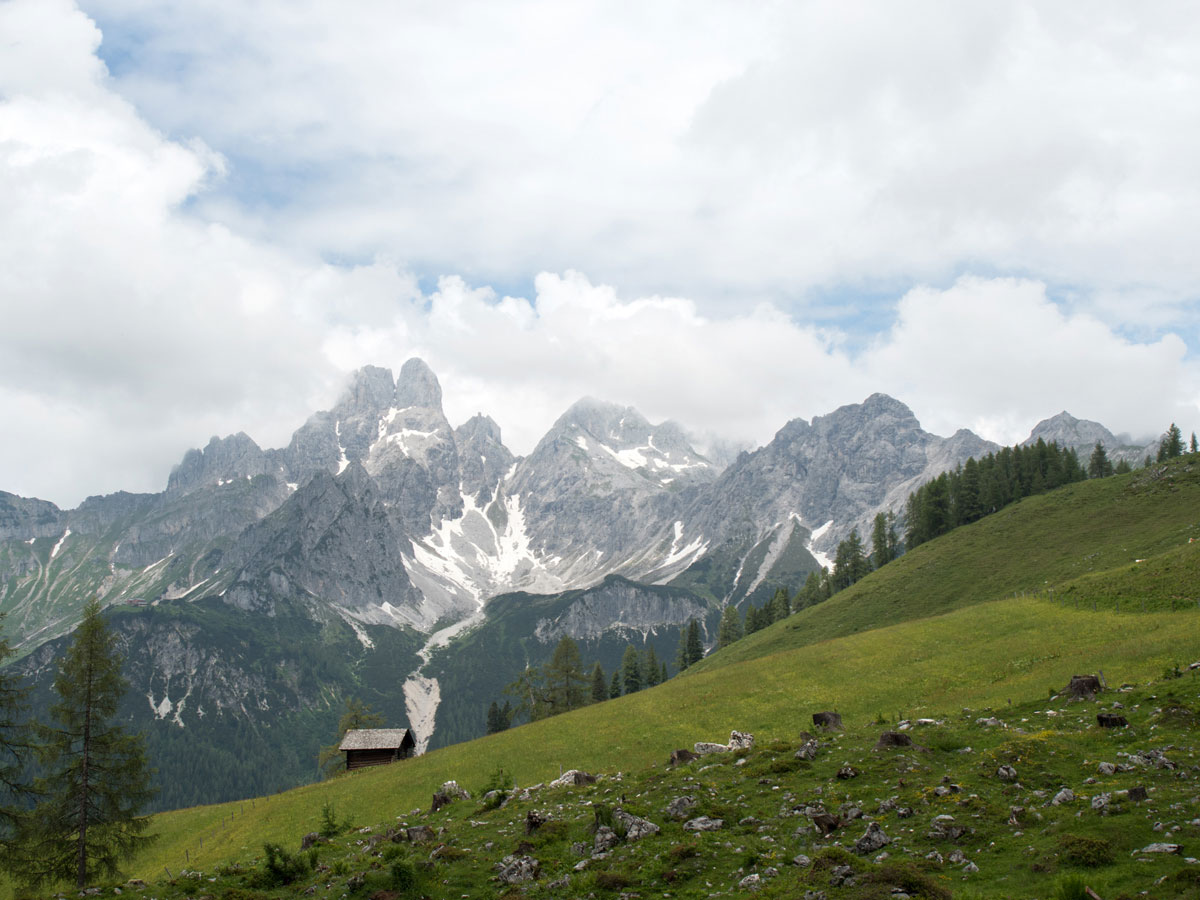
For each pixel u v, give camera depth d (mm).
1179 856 20172
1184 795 23750
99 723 44000
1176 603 66750
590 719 73812
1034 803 25859
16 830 40438
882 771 30922
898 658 72938
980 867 22406
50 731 42500
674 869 25547
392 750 85562
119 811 43375
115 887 34188
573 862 28484
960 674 64312
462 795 44188
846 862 23188
